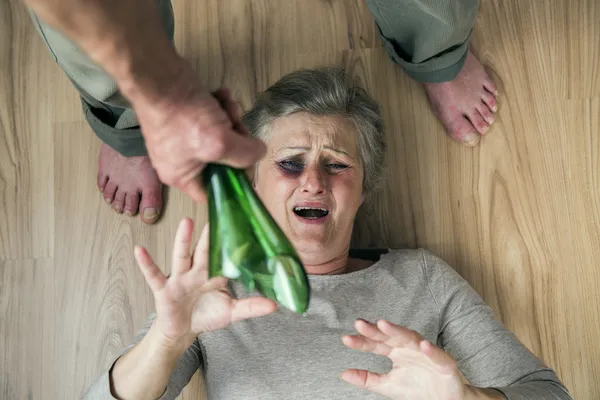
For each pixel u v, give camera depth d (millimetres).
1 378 1571
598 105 1615
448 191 1621
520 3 1657
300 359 1239
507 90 1633
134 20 460
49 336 1584
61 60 1017
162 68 498
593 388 1544
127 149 1443
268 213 650
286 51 1680
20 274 1608
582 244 1585
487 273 1592
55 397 1561
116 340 1580
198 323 975
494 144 1621
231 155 562
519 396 1101
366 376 992
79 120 1658
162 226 1616
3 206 1634
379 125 1443
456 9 1205
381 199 1625
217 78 1679
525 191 1606
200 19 1698
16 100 1672
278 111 1352
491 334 1315
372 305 1316
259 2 1695
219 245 622
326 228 1291
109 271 1604
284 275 629
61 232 1620
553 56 1640
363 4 1678
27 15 1691
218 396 1246
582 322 1563
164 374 1088
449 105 1593
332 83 1361
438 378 949
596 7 1638
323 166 1325
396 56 1445
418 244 1611
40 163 1648
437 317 1344
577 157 1607
